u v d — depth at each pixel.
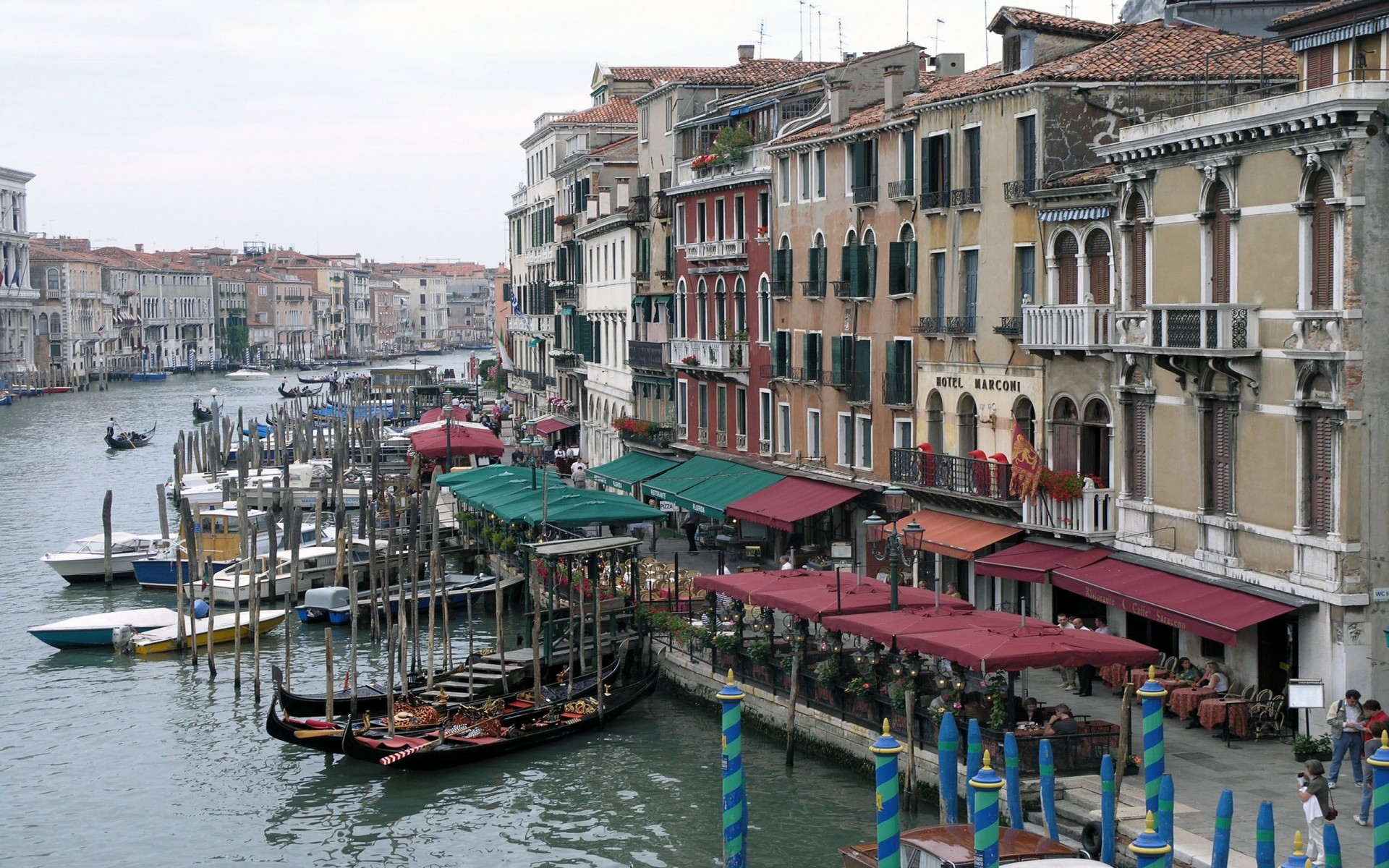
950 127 34.47
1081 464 30.53
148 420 120.00
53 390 151.25
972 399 34.47
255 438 77.06
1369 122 22.83
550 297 79.44
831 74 41.44
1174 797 21.34
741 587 30.50
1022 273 32.31
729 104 48.53
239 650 38.34
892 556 27.75
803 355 42.53
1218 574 26.19
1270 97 24.22
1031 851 18.58
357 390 115.75
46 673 38.88
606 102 78.75
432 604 34.84
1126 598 26.62
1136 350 27.33
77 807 28.84
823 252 41.09
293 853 26.38
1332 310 23.55
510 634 42.59
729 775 22.30
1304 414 24.17
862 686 26.95
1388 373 23.39
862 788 27.14
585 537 40.03
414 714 32.06
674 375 53.22
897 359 37.19
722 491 43.34
